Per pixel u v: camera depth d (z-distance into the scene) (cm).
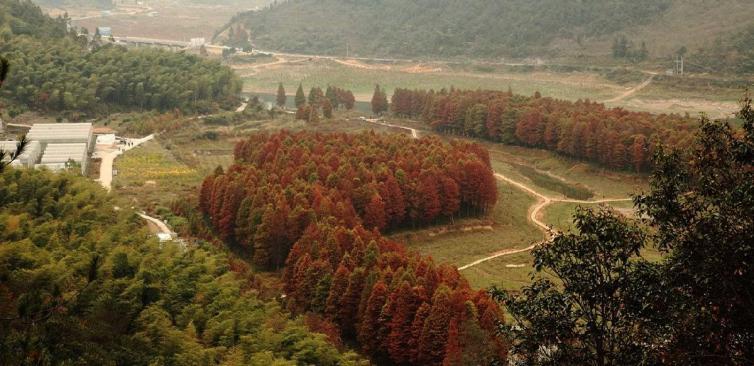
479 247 15200
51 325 6191
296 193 14175
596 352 4584
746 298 3894
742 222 3953
